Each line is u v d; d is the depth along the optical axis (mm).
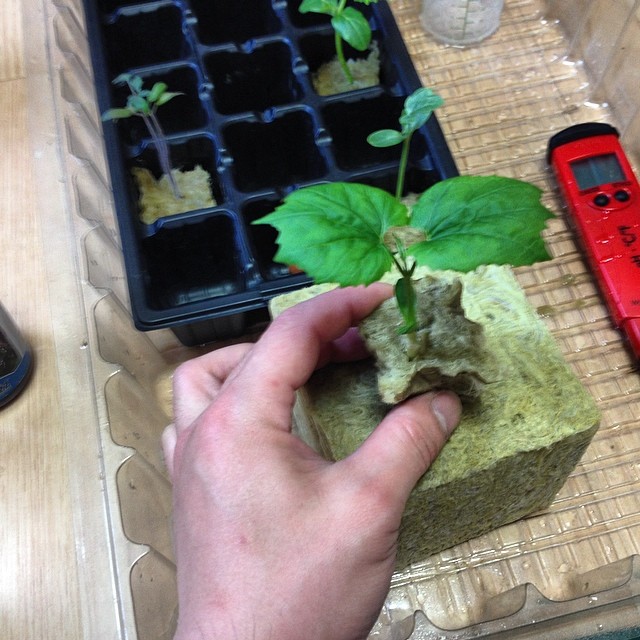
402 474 236
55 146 413
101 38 428
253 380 244
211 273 401
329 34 428
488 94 445
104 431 338
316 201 207
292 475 229
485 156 425
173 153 406
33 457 355
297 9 442
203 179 412
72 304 372
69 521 341
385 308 264
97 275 376
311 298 284
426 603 324
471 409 274
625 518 336
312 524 223
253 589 215
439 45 464
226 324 364
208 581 218
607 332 374
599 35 432
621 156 389
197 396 280
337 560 221
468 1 436
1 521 342
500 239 190
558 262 393
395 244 210
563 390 277
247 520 221
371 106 406
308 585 218
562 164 392
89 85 445
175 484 241
